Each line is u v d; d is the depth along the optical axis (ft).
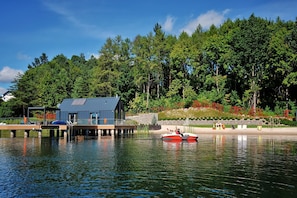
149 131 208.54
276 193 51.21
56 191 52.08
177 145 122.42
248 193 51.24
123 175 63.52
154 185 55.77
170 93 274.36
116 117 197.06
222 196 49.67
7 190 52.65
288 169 70.13
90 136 173.47
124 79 285.02
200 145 123.03
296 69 226.58
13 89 291.79
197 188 53.98
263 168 71.36
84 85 303.07
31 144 123.34
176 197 49.16
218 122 221.87
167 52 292.20
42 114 269.03
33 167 72.08
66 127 145.59
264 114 234.17
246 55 235.81
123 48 301.63
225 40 264.72
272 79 255.70
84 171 67.51
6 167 72.02
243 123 221.25
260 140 148.97
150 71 282.56
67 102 202.90
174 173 65.51
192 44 284.41
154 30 316.81
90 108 195.62
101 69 283.59
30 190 52.70
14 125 149.38
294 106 240.32
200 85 294.66
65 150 103.30
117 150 103.91
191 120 230.07
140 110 262.88
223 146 119.24
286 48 223.71
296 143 131.95
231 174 64.69
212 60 286.87
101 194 50.52
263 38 238.27
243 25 257.14
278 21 278.46
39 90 306.14
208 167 72.43
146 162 79.10
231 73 277.23
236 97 263.29
